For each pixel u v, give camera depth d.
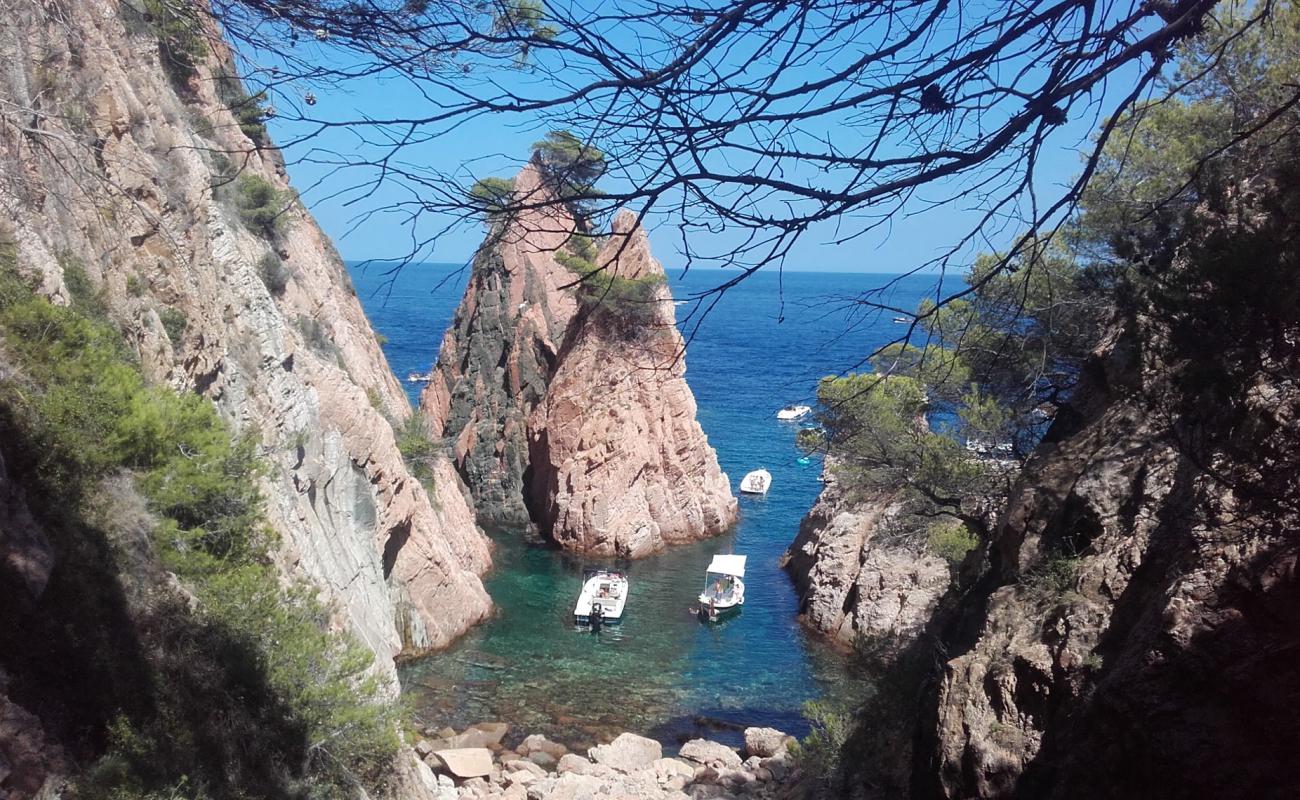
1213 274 10.21
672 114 4.09
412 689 37.56
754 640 44.31
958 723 15.48
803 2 4.02
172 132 27.55
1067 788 12.62
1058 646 14.57
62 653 13.56
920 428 27.69
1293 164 10.53
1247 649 10.75
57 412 16.89
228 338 29.86
